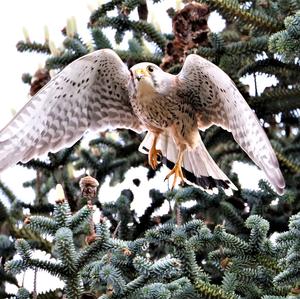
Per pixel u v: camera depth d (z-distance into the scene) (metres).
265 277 11.30
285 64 14.45
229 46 14.28
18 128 11.13
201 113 11.55
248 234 13.57
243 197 14.05
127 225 14.72
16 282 14.01
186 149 11.73
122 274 11.23
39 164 15.35
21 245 11.09
